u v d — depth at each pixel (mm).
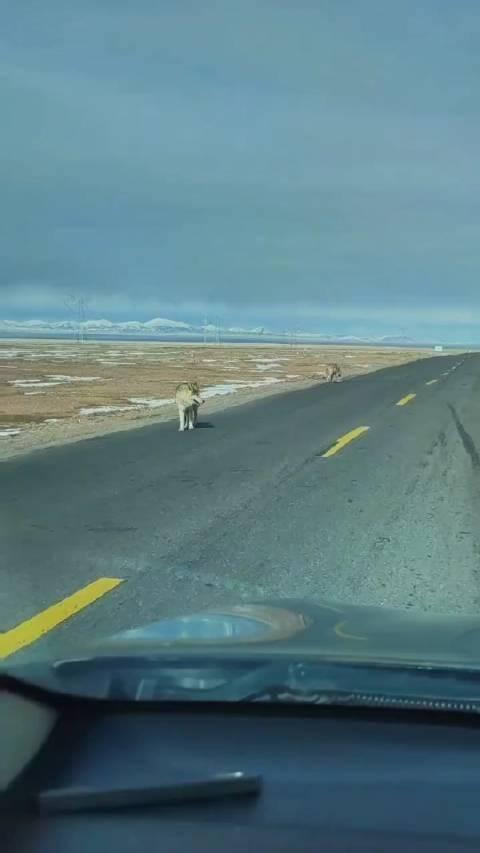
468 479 12953
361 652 3604
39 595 6875
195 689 3311
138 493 11648
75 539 8906
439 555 8375
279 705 3266
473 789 2834
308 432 19281
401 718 3240
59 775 2883
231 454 15641
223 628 4160
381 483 12578
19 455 15555
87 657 3449
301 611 4715
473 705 3182
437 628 4227
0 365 66375
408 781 2869
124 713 3334
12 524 9586
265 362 81188
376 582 7352
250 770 2893
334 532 9383
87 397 34562
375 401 28797
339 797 2781
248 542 8852
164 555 8266
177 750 3039
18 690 3355
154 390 39406
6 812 2742
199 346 175750
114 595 6875
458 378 45156
